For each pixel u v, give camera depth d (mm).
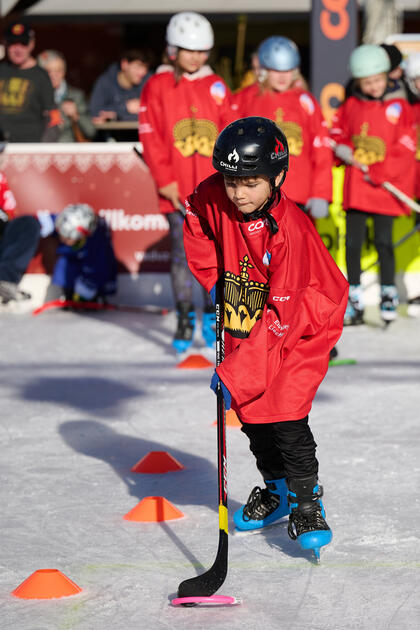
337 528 6391
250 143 5203
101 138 19047
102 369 11805
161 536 6305
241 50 26625
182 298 12219
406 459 7949
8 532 6387
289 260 5477
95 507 6891
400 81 14477
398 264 16266
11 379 11250
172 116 11531
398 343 13281
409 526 6406
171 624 4980
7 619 5055
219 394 5484
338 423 9125
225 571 5184
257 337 5535
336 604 5207
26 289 16688
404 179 13961
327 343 5645
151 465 7758
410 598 5273
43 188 16484
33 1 25078
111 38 31141
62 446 8516
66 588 5375
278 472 6203
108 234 16344
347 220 14188
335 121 14203
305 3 25031
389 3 22922
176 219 11859
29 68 17078
